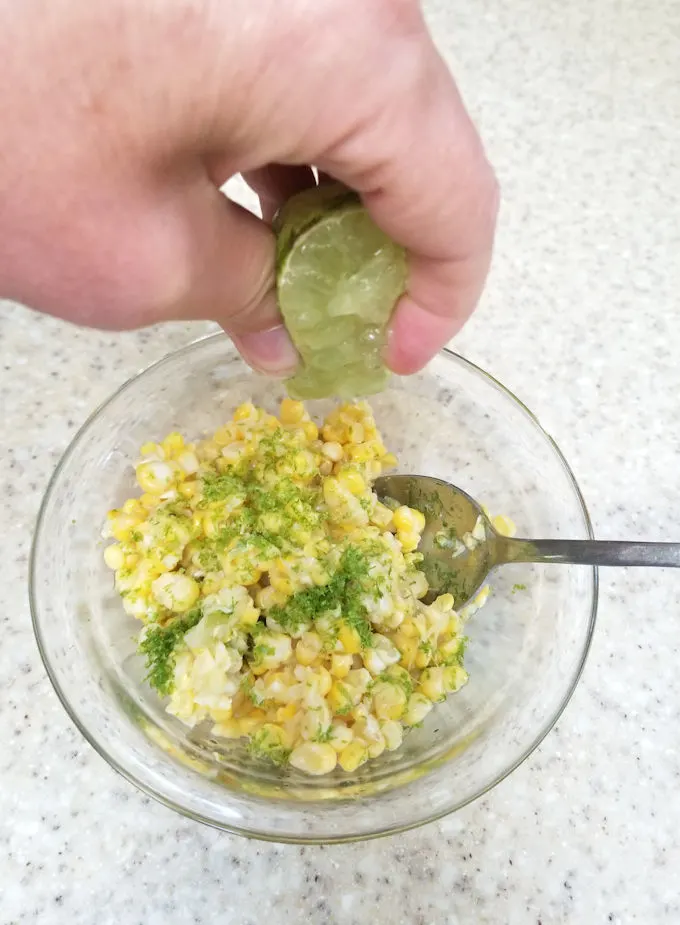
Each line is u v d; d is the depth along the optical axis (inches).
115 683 8.0
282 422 9.3
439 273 5.4
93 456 8.9
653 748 8.5
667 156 12.4
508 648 8.6
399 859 7.7
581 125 12.6
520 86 12.9
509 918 7.6
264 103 3.9
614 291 11.2
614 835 8.0
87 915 7.3
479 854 7.8
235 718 7.9
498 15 13.6
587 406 10.4
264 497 8.4
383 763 7.9
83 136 3.7
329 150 4.3
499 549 8.4
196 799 7.2
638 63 13.3
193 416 9.7
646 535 9.7
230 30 3.5
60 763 7.9
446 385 9.5
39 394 9.8
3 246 4.1
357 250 5.6
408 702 7.9
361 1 3.7
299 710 7.7
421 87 4.1
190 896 7.4
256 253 5.4
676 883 7.9
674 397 10.5
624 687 8.8
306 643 7.9
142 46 3.5
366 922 7.4
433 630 8.3
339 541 8.5
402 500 9.2
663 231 11.7
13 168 3.7
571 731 8.5
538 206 11.8
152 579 8.2
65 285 4.4
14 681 8.2
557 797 8.2
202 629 7.8
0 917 7.2
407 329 6.1
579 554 8.0
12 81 3.4
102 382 10.0
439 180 4.4
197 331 10.5
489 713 8.2
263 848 7.7
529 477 9.3
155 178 4.1
